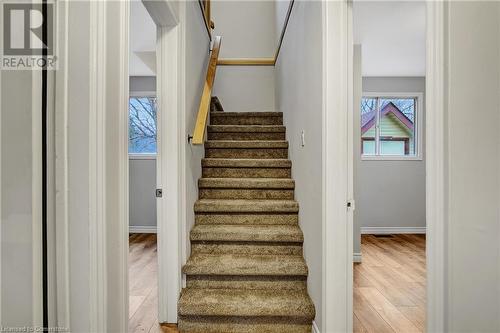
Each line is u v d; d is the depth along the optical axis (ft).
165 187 6.34
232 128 11.18
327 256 5.05
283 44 11.14
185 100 6.71
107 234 3.29
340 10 5.02
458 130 2.16
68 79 2.93
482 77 1.97
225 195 8.98
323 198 5.14
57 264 2.81
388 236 15.14
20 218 2.44
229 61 14.46
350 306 5.04
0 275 2.39
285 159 9.91
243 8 15.30
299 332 6.03
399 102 16.26
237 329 6.07
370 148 16.24
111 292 3.39
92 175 2.99
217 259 6.99
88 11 2.97
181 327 6.11
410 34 10.61
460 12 2.14
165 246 6.37
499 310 1.88
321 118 5.31
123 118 3.63
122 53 3.61
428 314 2.41
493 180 1.91
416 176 15.81
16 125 2.42
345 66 5.02
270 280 6.73
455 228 2.19
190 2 7.43
